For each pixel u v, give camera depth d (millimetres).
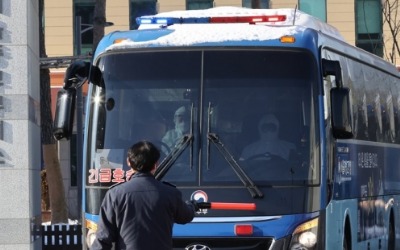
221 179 20719
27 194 28641
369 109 27203
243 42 21438
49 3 69188
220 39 21469
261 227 20578
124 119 21219
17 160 28609
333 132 21156
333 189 22109
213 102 21094
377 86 28641
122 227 15000
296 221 20672
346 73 24828
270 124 21016
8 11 28688
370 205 26828
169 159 20797
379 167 28172
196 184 20703
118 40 21656
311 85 21250
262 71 21266
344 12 70125
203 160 20797
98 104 21391
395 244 30422
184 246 20750
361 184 25641
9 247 28562
